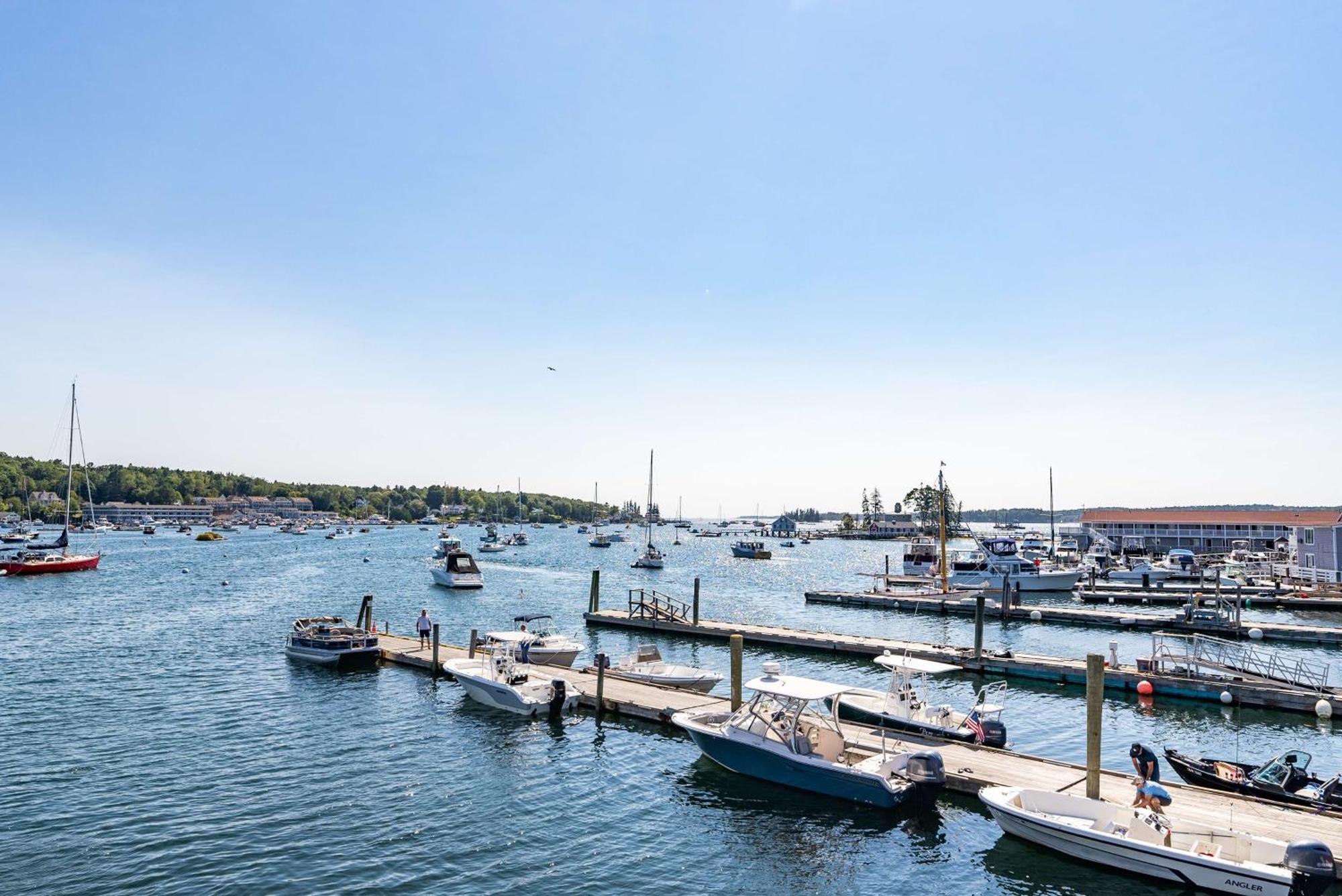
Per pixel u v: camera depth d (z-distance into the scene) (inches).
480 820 879.7
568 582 3722.9
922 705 1152.8
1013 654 1652.3
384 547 6688.0
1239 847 746.2
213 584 3393.2
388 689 1441.9
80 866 755.4
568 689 1294.3
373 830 846.5
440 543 6653.5
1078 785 919.7
